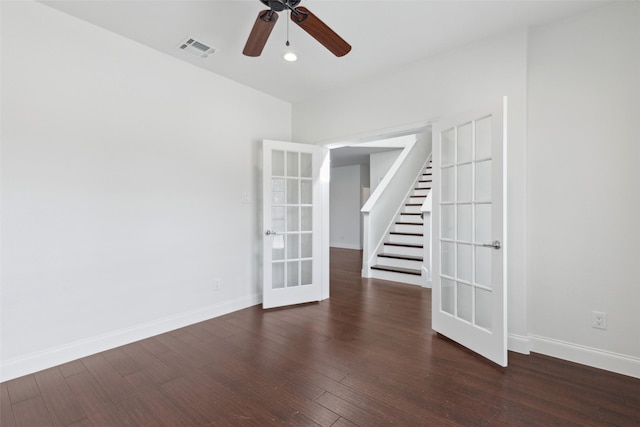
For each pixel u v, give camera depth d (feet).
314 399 6.06
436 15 7.53
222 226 11.00
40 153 7.19
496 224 7.41
